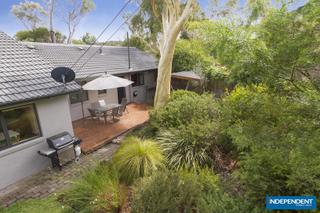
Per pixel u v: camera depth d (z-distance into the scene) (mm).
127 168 4883
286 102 2668
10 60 6977
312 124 2391
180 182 3877
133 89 15727
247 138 3004
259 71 2707
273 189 2840
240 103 3326
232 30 2848
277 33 2484
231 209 3189
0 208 4793
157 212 3305
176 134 6051
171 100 9156
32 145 6188
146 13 13641
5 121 5613
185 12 9031
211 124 5809
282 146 2672
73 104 11234
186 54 16000
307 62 2273
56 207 4559
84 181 4566
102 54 15148
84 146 7867
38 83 6527
